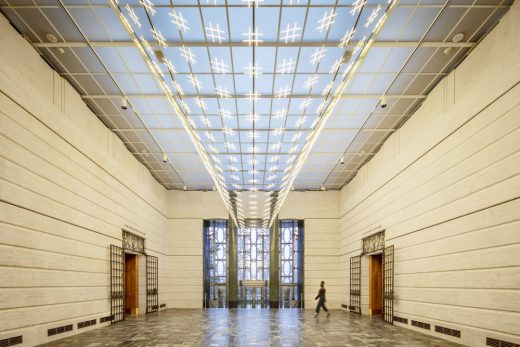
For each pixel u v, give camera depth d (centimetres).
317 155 1816
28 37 934
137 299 1881
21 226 889
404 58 1038
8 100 851
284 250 2564
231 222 2456
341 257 2392
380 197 1666
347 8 848
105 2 827
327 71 1098
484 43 929
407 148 1382
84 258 1223
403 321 1361
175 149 1722
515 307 796
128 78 1138
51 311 1012
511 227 815
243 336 1123
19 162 885
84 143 1241
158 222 2205
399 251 1426
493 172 879
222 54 1018
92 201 1296
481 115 931
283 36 947
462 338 987
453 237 1045
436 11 856
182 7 845
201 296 2377
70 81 1150
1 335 811
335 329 1291
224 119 1408
